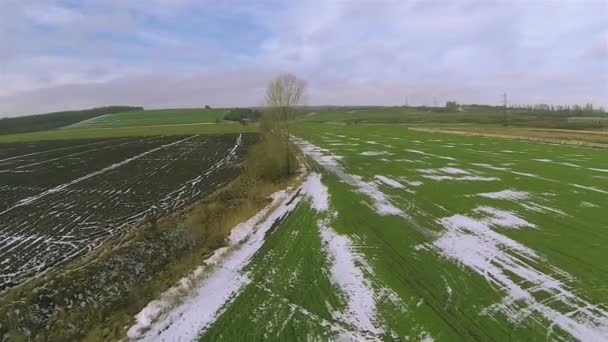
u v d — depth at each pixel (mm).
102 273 12953
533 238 16500
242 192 24969
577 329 9969
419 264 14281
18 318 10422
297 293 12281
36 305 11078
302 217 20391
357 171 33469
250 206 21656
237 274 13703
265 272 13836
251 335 10078
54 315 10859
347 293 12203
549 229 17531
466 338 9711
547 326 10133
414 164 35875
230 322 10695
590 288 12078
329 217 20344
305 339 9859
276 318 10859
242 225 18812
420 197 23938
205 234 17297
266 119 34062
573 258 14359
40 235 19500
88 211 23609
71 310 11125
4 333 9922
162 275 13594
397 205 22375
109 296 11977
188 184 30656
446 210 21062
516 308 11047
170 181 32000
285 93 32094
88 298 11719
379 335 9961
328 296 12039
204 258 15055
